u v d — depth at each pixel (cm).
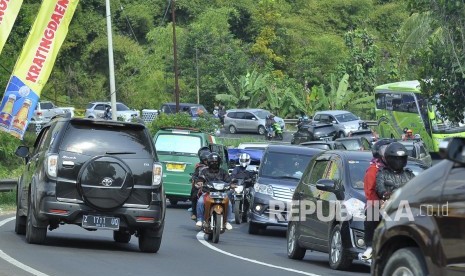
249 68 19025
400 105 11275
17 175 9062
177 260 3434
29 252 3319
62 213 3412
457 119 6550
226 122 15500
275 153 5238
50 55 7388
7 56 10306
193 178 4606
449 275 1752
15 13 7262
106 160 3438
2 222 4644
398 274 1886
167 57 18962
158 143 6438
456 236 1752
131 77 18338
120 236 4034
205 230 4378
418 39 11381
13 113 7325
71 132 3481
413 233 1847
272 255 3953
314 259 3916
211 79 18250
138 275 2884
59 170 3434
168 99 18400
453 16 6331
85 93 17450
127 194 3447
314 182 3734
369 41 17662
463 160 1731
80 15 17550
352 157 3553
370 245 2959
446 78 6438
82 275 2806
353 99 16562
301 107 16675
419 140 8606
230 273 3108
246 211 5859
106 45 18000
